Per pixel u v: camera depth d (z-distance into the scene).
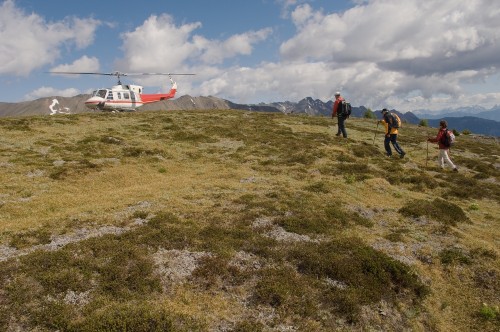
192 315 10.88
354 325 11.41
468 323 12.52
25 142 31.69
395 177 26.47
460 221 19.39
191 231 15.26
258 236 15.42
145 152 31.39
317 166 27.89
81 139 34.22
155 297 11.50
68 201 19.34
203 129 42.31
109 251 13.22
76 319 10.25
